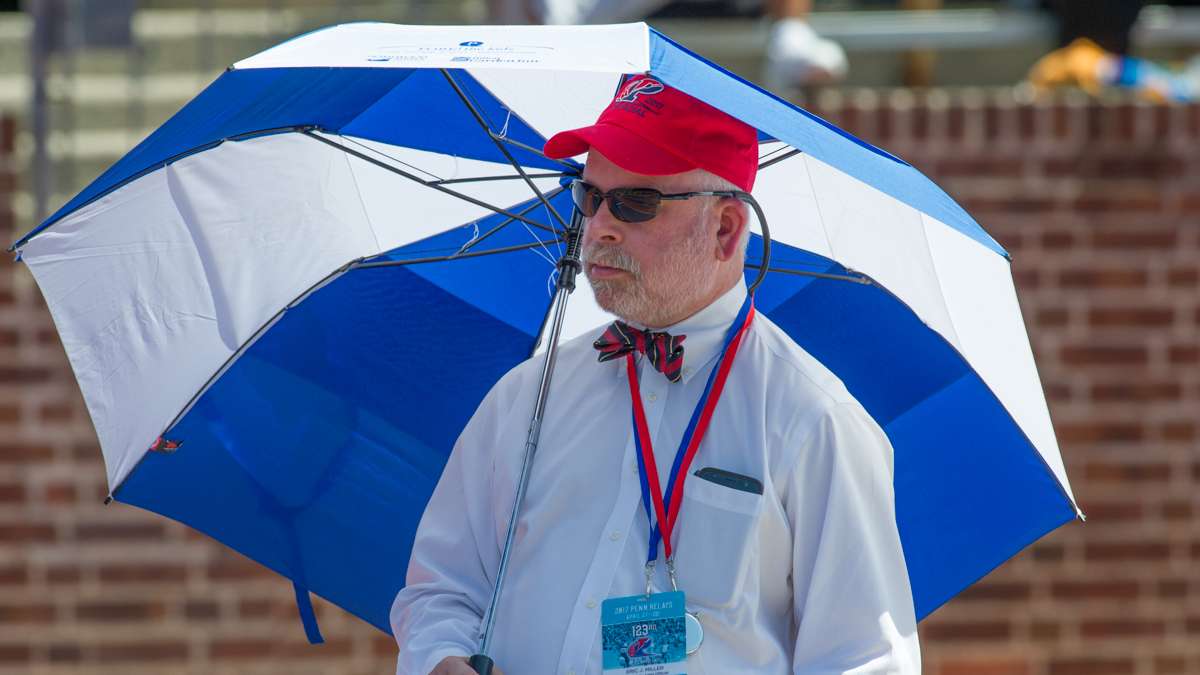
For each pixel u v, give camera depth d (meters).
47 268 10.12
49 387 20.53
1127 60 22.64
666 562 8.58
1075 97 20.91
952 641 20.52
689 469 8.77
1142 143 20.77
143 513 20.48
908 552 10.56
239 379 10.67
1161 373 20.70
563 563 8.82
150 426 10.19
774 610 8.80
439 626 9.12
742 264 9.23
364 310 11.11
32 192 21.69
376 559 11.05
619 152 8.70
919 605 10.52
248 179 10.59
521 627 8.80
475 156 10.94
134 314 10.25
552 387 9.45
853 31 23.59
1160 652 20.52
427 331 11.29
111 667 20.39
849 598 8.59
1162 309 20.75
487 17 21.50
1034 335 20.81
